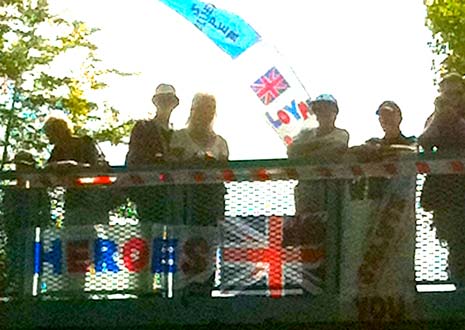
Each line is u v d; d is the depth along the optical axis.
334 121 10.77
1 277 10.70
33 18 22.86
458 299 10.21
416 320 10.25
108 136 23.48
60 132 11.00
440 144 10.48
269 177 10.50
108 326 10.60
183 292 10.56
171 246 10.59
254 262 10.49
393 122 10.66
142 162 10.79
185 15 15.09
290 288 10.45
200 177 10.56
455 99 10.52
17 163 10.88
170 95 10.93
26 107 22.31
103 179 10.66
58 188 10.71
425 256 10.26
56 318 10.65
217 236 10.54
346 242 10.37
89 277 10.65
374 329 10.30
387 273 10.29
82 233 10.67
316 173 10.44
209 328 10.52
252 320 10.47
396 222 10.29
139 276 10.61
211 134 10.95
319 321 10.40
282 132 14.43
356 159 10.38
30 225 10.72
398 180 10.30
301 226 10.45
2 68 22.14
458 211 10.21
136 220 10.62
